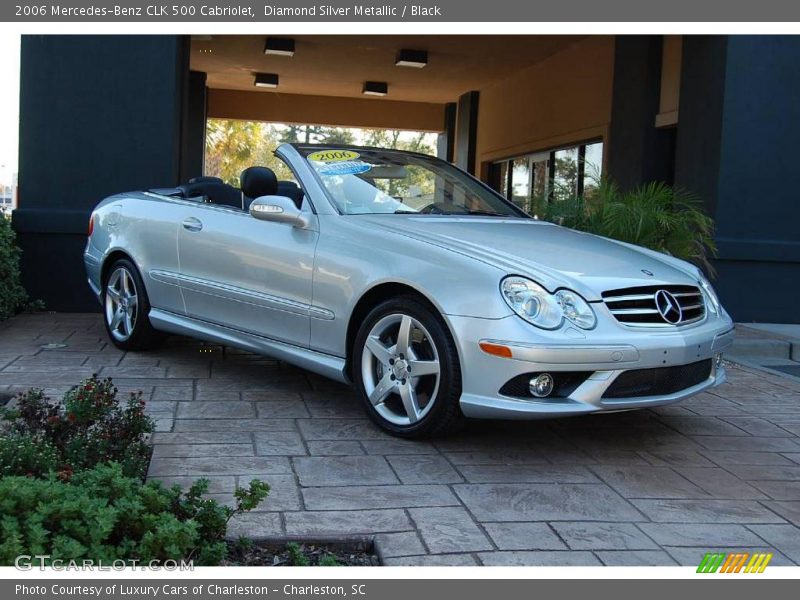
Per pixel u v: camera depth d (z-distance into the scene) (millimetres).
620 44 11430
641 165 10797
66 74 7664
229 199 6109
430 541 3055
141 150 7773
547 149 14492
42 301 7742
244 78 17375
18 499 2561
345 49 14352
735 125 8609
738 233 8703
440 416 4031
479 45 13656
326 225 4660
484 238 4383
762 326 8531
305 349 4738
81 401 3627
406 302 4145
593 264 4203
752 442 4570
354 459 3936
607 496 3627
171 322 5641
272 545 2996
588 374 3855
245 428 4359
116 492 2762
